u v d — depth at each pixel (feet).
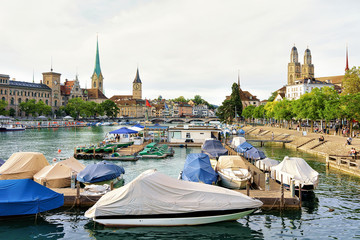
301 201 92.07
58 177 100.63
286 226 76.07
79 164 116.78
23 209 74.59
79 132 404.16
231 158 118.11
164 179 76.38
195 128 246.27
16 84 634.43
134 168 143.54
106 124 618.03
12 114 593.42
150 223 73.41
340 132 264.72
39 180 99.30
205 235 71.56
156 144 230.68
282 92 630.33
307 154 195.21
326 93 274.16
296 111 293.23
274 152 207.21
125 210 72.18
